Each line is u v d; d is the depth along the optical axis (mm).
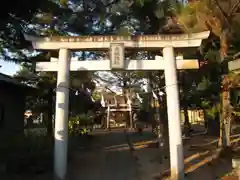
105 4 14062
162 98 15875
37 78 17250
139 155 13773
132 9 13508
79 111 19719
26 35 9688
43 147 13156
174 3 11711
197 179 9523
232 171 9992
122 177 9938
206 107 17375
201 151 14570
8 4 10016
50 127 17391
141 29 14016
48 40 9727
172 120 9516
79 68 9719
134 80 25453
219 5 10180
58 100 9516
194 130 27375
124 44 9695
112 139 19703
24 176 9922
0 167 10227
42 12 12273
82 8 14219
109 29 14945
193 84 15680
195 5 10492
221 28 10461
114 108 27891
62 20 14047
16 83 15625
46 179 9578
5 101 15711
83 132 19484
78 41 9711
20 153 11930
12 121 16406
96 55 15641
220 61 12125
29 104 20906
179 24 11961
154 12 12938
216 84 13969
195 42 9742
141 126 26484
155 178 9734
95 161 12539
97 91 28578
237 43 10484
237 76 10469
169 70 9680
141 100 28859
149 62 9758
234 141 16188
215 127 21953
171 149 9422
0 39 13109
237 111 13148
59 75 9594
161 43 9789
